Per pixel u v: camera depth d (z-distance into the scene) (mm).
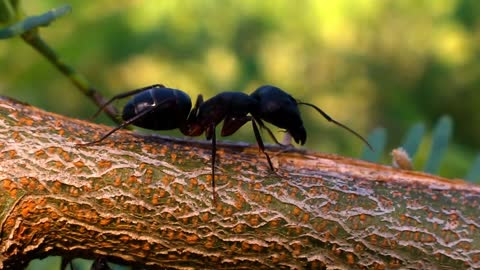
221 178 63
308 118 196
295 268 62
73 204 61
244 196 62
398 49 202
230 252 62
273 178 63
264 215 62
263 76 170
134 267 63
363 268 62
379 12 188
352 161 66
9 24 71
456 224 63
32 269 81
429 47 198
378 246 62
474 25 192
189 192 62
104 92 158
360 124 208
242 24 166
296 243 62
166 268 63
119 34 136
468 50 193
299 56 187
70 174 61
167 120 71
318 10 167
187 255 62
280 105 74
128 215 62
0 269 62
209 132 76
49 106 145
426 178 65
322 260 62
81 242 62
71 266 67
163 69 160
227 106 75
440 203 64
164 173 62
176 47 156
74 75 74
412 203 63
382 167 66
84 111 154
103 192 61
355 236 62
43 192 61
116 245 62
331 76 201
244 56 168
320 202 63
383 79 205
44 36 123
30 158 61
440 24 195
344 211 63
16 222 61
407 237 62
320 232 62
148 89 73
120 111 77
